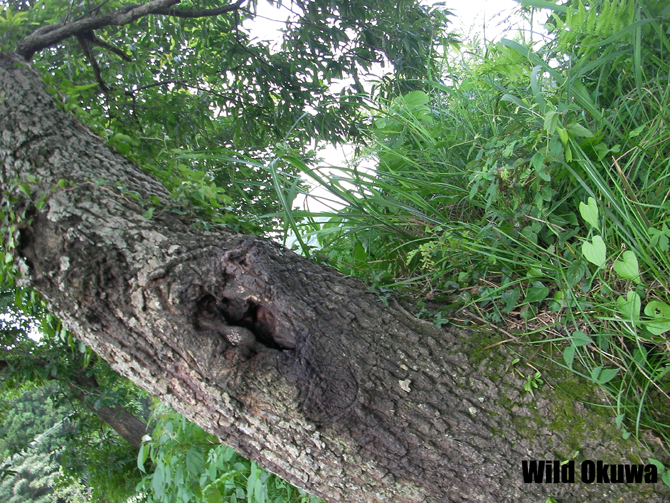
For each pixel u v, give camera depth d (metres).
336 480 1.06
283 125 4.12
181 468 1.83
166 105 3.60
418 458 1.03
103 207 1.20
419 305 1.30
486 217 1.40
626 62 1.35
